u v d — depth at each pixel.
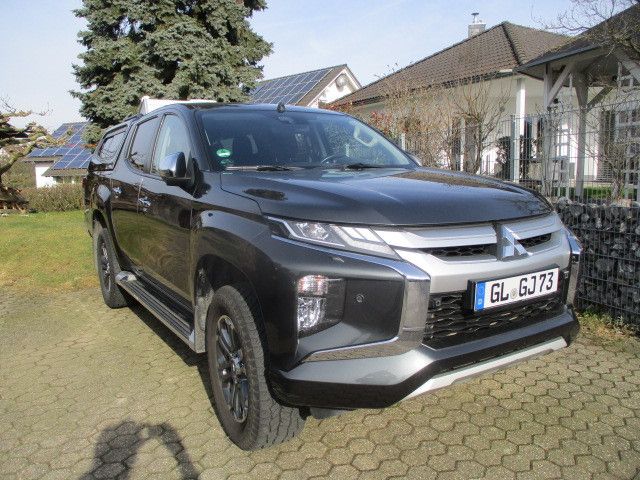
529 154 7.45
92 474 2.70
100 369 3.97
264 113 3.97
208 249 2.87
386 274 2.30
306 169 3.37
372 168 3.56
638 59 8.38
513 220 2.68
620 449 2.77
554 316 2.86
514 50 15.81
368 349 2.32
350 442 2.90
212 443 2.93
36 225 11.23
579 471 2.60
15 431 3.13
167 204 3.59
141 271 4.52
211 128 3.60
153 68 19.12
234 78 19.84
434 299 2.41
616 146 6.49
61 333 4.80
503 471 2.62
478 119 11.16
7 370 4.02
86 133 19.91
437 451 2.80
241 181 2.98
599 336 4.21
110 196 4.89
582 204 4.68
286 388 2.35
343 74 26.34
